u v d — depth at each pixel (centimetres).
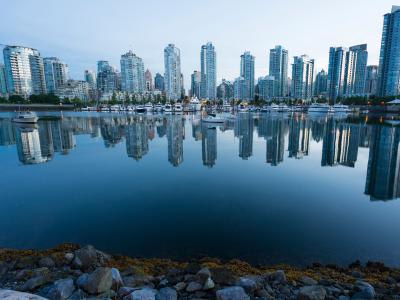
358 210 1791
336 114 13188
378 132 6400
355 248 1265
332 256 1191
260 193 2145
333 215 1694
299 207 1830
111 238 1370
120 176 2669
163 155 3844
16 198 2011
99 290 634
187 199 1978
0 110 14875
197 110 15900
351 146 4769
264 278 767
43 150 4238
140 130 7125
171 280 732
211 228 1483
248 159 3581
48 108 16800
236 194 2108
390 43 14988
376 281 834
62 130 6906
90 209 1780
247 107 18125
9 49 19425
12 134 6050
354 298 672
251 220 1598
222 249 1251
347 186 2386
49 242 1334
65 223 1559
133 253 1220
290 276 823
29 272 750
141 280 727
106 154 3900
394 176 2809
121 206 1834
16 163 3284
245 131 7025
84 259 829
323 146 4769
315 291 657
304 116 12506
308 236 1393
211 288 675
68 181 2484
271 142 5206
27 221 1591
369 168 3175
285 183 2448
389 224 1559
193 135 6225
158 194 2098
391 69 15075
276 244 1302
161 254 1209
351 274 948
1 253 1002
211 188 2266
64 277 734
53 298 614
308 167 3169
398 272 977
